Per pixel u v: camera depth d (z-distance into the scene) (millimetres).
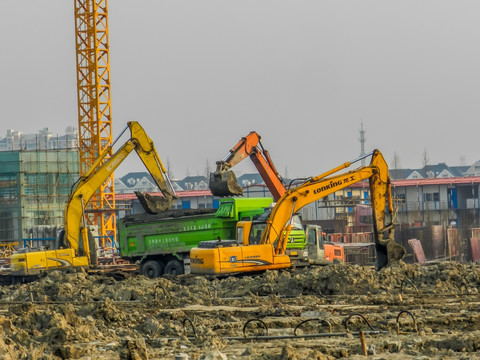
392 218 81625
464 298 57750
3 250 157375
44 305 57938
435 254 147625
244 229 81875
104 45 146625
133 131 92125
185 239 89375
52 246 127625
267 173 92562
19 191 158000
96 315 49969
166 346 41156
